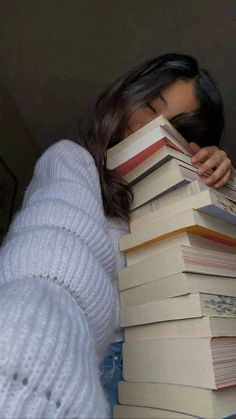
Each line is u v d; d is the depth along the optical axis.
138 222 0.62
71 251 0.36
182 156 0.65
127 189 0.66
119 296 0.57
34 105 2.24
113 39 1.76
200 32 1.70
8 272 0.34
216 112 0.87
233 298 0.54
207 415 0.41
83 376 0.27
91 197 0.50
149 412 0.46
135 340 0.53
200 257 0.53
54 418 0.24
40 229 0.38
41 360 0.25
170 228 0.56
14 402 0.23
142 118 0.75
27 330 0.26
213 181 0.66
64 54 1.86
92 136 0.74
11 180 2.21
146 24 1.68
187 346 0.46
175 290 0.49
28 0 1.61
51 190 0.48
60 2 1.60
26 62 1.94
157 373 0.48
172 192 0.61
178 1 1.57
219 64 1.85
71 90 2.09
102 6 1.60
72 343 0.28
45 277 0.33
